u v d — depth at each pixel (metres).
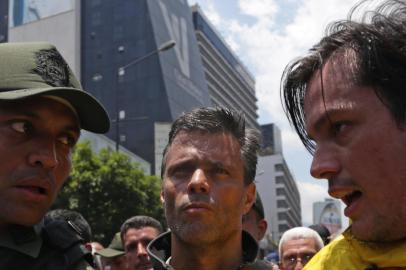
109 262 5.39
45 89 1.83
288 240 4.18
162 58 58.91
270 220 101.75
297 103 1.66
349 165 1.42
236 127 2.26
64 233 2.00
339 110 1.43
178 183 2.14
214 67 96.75
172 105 57.53
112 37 60.62
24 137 1.87
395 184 1.38
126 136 56.00
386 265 1.50
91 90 60.12
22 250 1.87
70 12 63.03
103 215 21.17
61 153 1.99
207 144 2.16
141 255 4.61
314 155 1.51
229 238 2.15
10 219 1.85
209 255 2.12
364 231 1.44
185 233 2.07
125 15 60.91
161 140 35.94
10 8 66.56
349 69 1.43
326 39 1.52
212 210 2.08
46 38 63.56
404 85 1.38
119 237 5.54
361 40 1.43
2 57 1.89
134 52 59.34
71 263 1.92
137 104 57.28
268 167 104.62
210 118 2.21
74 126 2.03
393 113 1.38
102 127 2.11
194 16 92.50
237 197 2.16
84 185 21.03
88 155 21.80
